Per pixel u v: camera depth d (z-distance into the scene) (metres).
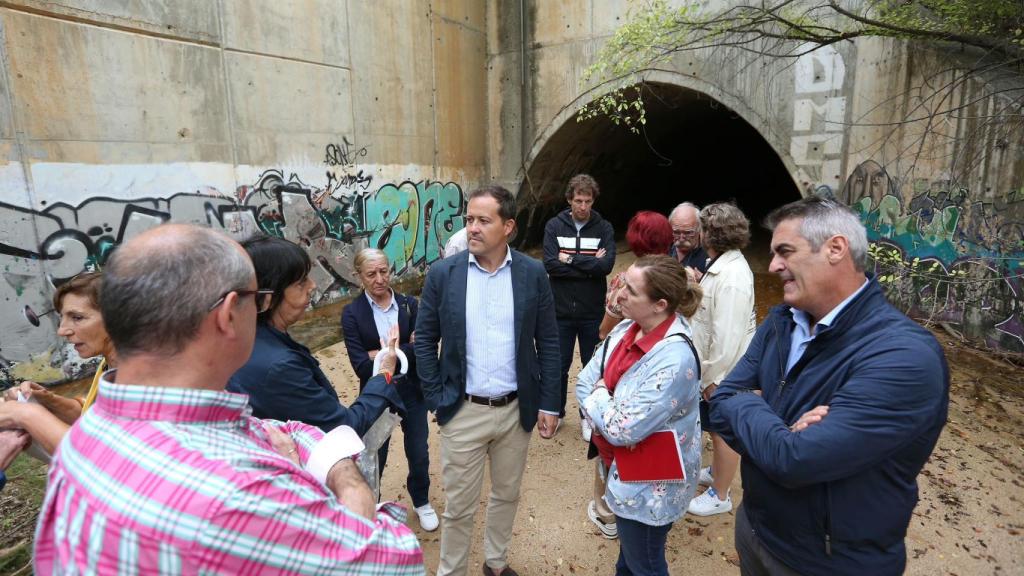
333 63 7.14
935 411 1.30
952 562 2.69
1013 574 2.61
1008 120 5.10
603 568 2.73
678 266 1.89
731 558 2.75
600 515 2.93
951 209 5.68
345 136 7.43
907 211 6.08
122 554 0.73
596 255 3.88
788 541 1.51
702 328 2.80
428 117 8.78
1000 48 5.00
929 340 1.35
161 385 0.86
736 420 1.57
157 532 0.73
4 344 4.48
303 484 0.89
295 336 6.46
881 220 6.34
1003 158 5.24
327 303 7.39
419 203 8.80
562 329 4.04
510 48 9.55
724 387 1.79
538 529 3.01
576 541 2.92
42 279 4.66
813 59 6.68
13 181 4.43
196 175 5.73
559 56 9.06
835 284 1.45
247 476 0.79
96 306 1.79
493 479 2.48
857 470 1.31
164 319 0.83
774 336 1.71
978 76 5.32
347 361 5.74
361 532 0.90
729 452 2.95
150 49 5.25
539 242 11.78
